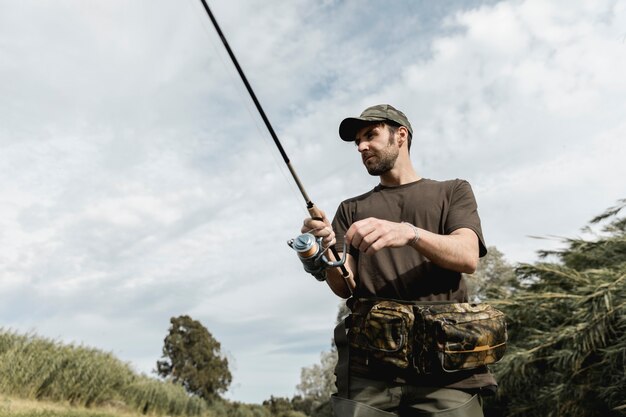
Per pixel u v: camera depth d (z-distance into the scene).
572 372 5.04
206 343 37.84
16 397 7.75
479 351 1.50
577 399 5.00
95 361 10.14
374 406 1.59
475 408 1.54
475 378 1.54
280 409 47.25
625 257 6.22
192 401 15.29
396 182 1.86
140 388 11.62
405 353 1.54
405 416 1.57
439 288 1.66
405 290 1.66
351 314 1.75
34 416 5.88
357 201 1.93
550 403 5.27
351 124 1.84
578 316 5.07
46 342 9.46
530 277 6.68
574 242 6.84
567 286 6.30
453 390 1.53
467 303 1.62
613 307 4.60
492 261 12.25
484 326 1.53
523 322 6.25
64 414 6.36
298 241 1.62
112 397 10.43
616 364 4.70
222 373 38.00
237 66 1.64
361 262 1.77
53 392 8.52
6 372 8.01
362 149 1.82
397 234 1.40
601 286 4.85
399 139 1.86
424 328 1.54
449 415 1.50
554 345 5.41
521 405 5.82
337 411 1.66
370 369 1.62
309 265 1.66
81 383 9.20
